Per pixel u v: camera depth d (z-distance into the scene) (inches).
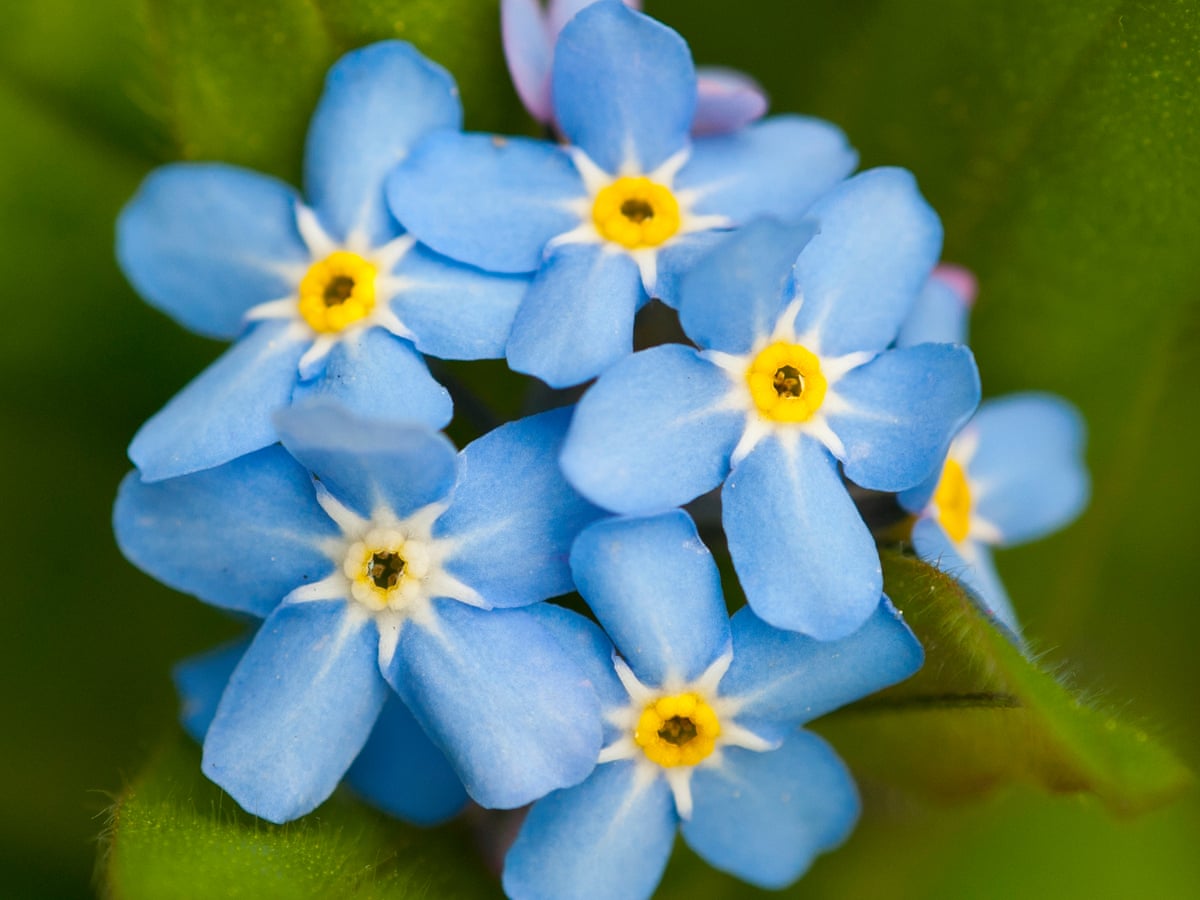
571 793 2.2
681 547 2.1
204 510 2.2
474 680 2.1
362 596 2.2
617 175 2.3
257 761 2.1
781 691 2.2
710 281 2.1
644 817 2.2
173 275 2.3
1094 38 2.4
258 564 2.2
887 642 2.1
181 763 2.2
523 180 2.2
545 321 2.2
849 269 2.2
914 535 2.2
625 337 2.2
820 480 2.2
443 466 2.1
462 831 2.3
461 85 2.4
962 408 2.1
